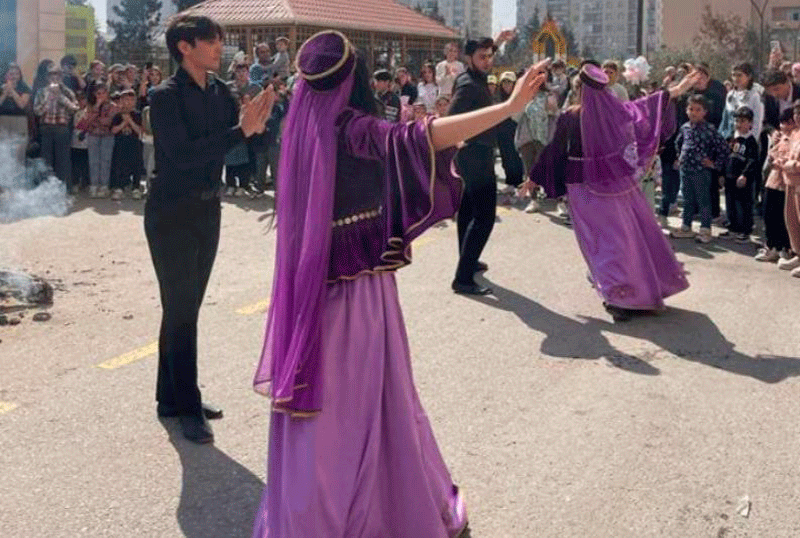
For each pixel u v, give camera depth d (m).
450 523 3.47
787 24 48.25
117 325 6.64
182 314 4.59
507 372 5.73
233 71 13.12
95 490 4.11
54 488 4.13
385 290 3.24
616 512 3.94
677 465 4.40
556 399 5.27
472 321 6.88
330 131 3.09
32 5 17.53
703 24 44.12
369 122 3.07
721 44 41.75
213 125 4.38
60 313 6.95
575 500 4.05
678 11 51.78
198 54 4.26
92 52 32.19
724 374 5.72
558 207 11.87
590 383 5.54
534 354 6.10
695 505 4.00
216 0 27.14
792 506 4.00
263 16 25.34
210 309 7.10
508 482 4.21
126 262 8.77
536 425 4.88
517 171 11.71
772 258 9.03
